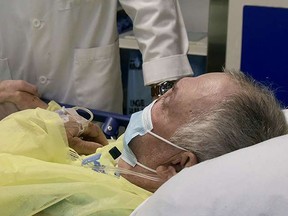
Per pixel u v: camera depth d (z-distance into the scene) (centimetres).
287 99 177
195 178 82
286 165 78
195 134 107
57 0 170
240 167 80
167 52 164
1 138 124
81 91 184
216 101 108
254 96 109
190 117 110
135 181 118
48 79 183
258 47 182
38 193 104
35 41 175
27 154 123
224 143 105
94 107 185
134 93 260
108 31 179
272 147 83
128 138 117
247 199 75
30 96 157
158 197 84
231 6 180
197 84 112
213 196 78
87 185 107
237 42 185
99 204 104
